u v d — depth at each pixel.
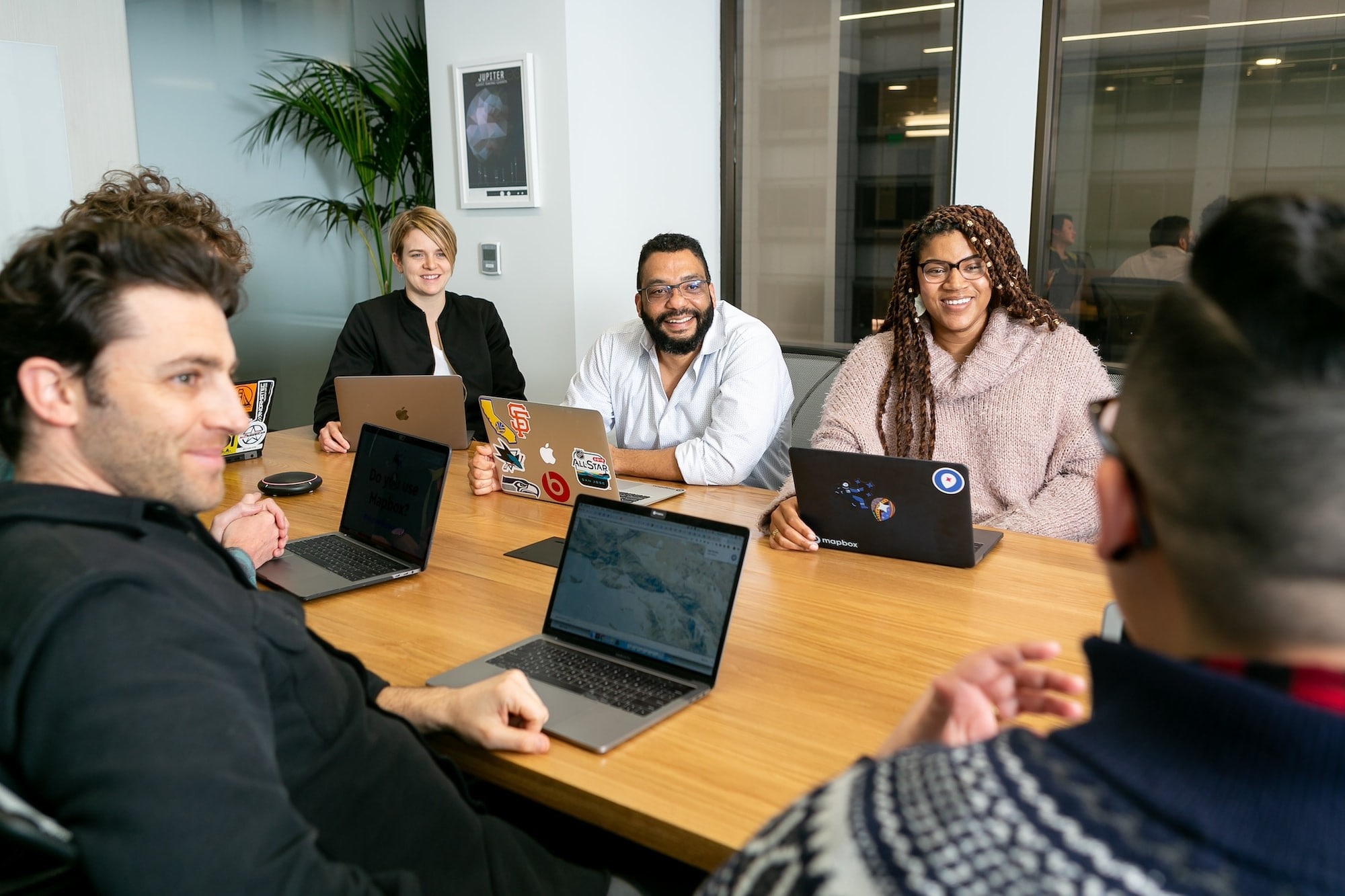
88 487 0.95
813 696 1.34
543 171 4.32
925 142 4.23
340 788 1.02
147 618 0.82
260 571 1.87
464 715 1.22
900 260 2.47
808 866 0.43
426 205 5.12
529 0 4.18
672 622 1.40
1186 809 0.37
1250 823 0.36
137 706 0.77
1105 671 0.44
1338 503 0.38
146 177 2.31
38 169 3.94
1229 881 0.35
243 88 4.61
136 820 0.75
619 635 1.45
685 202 4.80
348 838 1.02
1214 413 0.40
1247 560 0.40
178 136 4.41
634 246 4.61
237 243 2.27
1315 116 3.48
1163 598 0.46
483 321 3.70
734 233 4.87
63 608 0.79
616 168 4.43
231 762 0.79
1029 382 2.35
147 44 4.26
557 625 1.52
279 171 4.83
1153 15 3.67
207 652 0.85
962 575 1.82
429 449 1.91
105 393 0.92
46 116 3.94
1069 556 1.92
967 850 0.39
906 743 0.75
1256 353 0.40
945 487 1.81
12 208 3.88
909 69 4.20
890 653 1.48
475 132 4.50
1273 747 0.36
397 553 1.94
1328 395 0.38
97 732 0.76
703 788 1.12
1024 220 4.02
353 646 1.54
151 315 0.92
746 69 4.67
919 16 4.12
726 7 4.62
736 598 1.71
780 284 4.79
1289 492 0.38
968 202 4.14
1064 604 1.66
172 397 0.94
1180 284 0.45
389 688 1.32
